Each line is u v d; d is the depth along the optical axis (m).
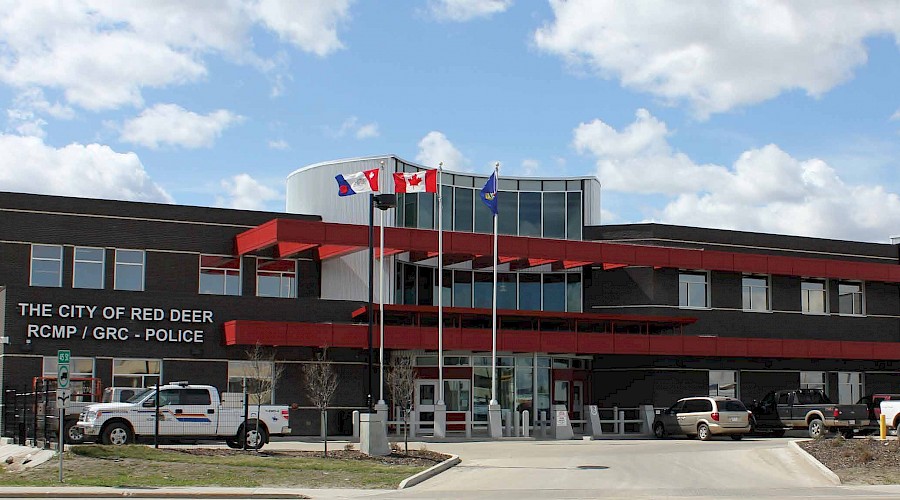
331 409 44.22
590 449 36.34
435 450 35.75
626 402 51.19
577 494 23.39
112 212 44.25
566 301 53.44
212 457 29.38
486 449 36.31
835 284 57.00
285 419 34.25
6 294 39.72
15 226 42.69
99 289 41.34
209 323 42.91
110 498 22.81
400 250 45.09
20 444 34.22
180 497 22.91
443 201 53.31
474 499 22.02
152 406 32.69
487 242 46.56
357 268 47.72
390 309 43.88
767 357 52.69
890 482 26.45
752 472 28.66
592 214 55.03
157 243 44.78
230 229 46.16
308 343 42.66
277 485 25.06
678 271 52.59
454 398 47.38
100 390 39.66
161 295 42.25
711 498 22.33
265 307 44.16
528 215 54.78
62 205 43.53
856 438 38.47
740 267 52.69
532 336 46.31
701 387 51.75
